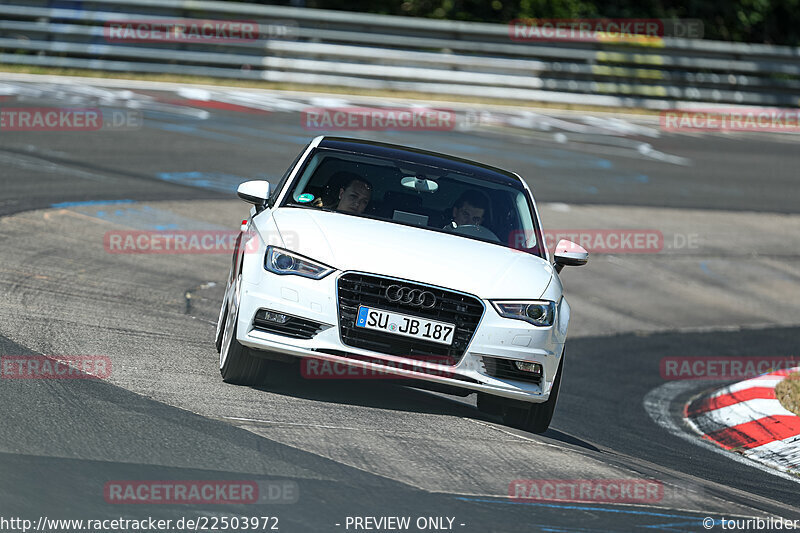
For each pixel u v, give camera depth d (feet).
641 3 405.59
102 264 126.21
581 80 312.50
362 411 77.30
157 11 278.67
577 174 237.45
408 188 87.92
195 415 67.82
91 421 63.00
